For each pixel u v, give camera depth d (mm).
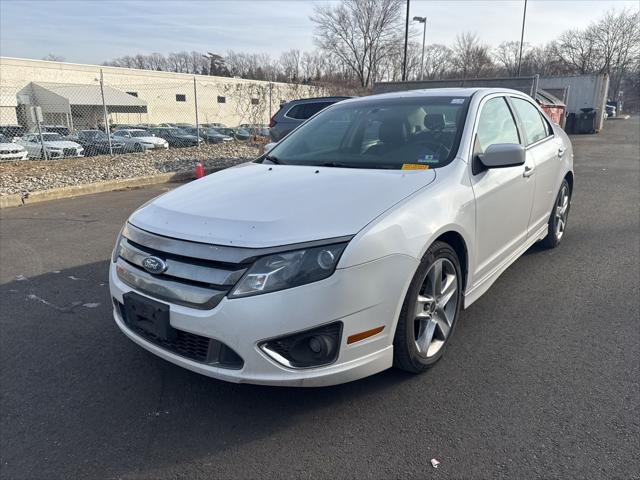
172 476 2236
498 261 3725
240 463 2305
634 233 5969
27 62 34688
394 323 2588
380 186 2828
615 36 66125
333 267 2334
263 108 26906
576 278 4484
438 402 2705
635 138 23734
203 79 44312
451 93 3865
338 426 2535
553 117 18156
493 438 2414
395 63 47156
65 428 2576
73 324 3770
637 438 2383
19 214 7742
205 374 2465
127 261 2779
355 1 45250
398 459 2299
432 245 2770
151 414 2674
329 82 36969
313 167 3357
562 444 2357
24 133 18312
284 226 2420
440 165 3146
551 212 5004
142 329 2723
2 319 3865
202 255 2402
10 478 2236
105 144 17875
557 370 2994
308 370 2396
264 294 2285
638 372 2951
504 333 3475
